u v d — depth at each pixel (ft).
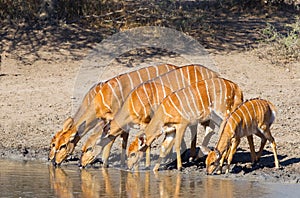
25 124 76.54
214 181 55.93
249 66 99.45
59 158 61.31
